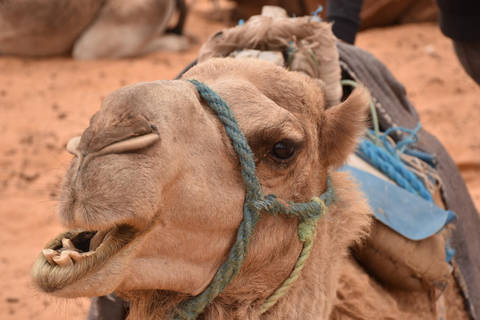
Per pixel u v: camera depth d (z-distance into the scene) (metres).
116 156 1.87
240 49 2.99
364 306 2.78
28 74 11.37
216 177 2.15
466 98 9.77
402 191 2.98
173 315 2.31
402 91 3.76
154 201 1.89
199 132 2.11
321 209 2.46
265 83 2.42
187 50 13.06
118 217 1.83
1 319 5.01
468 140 8.24
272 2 13.59
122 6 12.18
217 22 15.73
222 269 2.25
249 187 2.21
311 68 2.94
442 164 3.74
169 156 1.96
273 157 2.30
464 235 3.54
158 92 2.04
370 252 2.89
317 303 2.50
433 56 11.82
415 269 2.90
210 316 2.38
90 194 1.83
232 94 2.27
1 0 11.77
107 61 12.12
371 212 2.78
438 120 8.98
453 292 3.36
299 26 2.95
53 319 5.08
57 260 1.83
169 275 2.12
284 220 2.37
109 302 2.78
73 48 12.45
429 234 2.87
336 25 3.76
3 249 6.08
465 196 3.81
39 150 8.31
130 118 1.94
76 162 1.90
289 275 2.44
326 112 2.68
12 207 6.82
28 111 9.67
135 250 1.94
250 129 2.23
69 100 10.11
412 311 3.07
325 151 2.66
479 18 3.92
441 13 4.14
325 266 2.57
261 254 2.33
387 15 13.99
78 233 2.01
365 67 3.48
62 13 11.87
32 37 12.09
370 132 3.33
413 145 3.58
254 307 2.40
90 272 1.85
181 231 2.10
